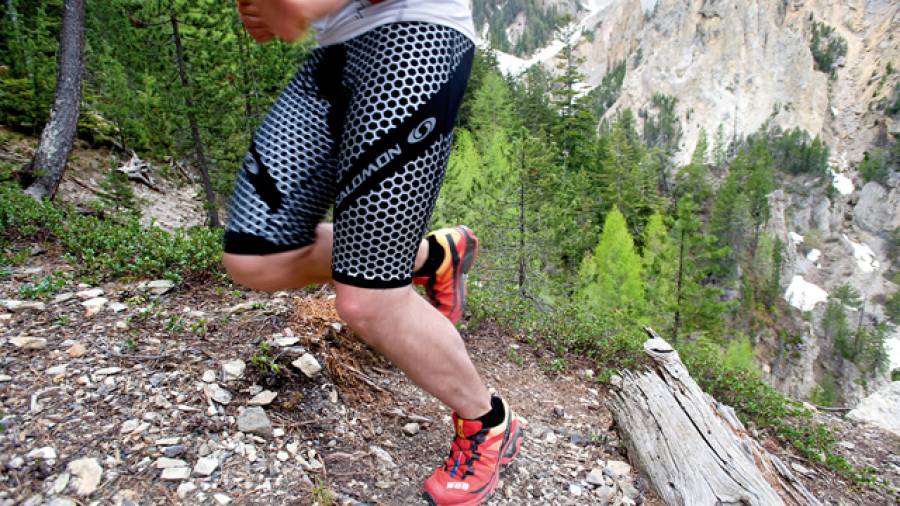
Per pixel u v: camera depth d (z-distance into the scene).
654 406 2.49
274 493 1.57
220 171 13.62
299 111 1.48
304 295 3.02
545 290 15.68
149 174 15.55
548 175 17.92
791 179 110.25
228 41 12.54
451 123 1.38
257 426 1.82
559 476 2.20
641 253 38.19
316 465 1.76
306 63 1.53
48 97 13.30
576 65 48.50
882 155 121.44
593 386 3.45
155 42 12.30
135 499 1.42
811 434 4.17
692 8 164.12
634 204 44.19
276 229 1.48
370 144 1.29
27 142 12.70
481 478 1.66
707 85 154.62
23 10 18.39
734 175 84.69
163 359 2.06
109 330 2.23
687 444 2.31
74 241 3.37
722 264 62.53
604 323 4.65
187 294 2.80
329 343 2.46
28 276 2.88
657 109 155.25
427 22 1.32
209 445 1.68
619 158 52.12
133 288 2.80
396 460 1.93
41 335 2.12
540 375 3.42
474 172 20.02
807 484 3.49
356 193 1.31
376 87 1.30
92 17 20.64
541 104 50.59
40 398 1.72
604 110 170.75
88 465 1.49
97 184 13.25
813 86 150.00
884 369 72.81
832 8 169.12
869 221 113.19
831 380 67.06
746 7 159.00
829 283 95.94
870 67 157.12
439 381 1.50
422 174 1.33
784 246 91.56
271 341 2.33
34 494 1.38
